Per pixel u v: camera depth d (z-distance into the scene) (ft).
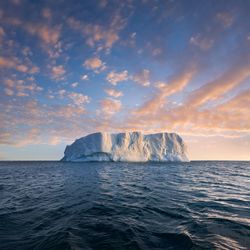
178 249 14.42
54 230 18.33
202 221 20.75
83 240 15.88
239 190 41.73
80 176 77.30
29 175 86.07
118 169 122.11
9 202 30.91
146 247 14.73
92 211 25.14
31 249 14.52
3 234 17.51
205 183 54.24
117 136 290.76
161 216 22.77
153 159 302.04
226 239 16.07
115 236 16.72
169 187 46.55
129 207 27.07
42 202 30.73
